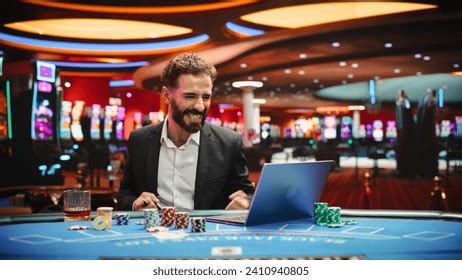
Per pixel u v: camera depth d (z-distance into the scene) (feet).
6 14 33.60
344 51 43.27
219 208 7.93
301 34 35.96
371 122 105.60
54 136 37.22
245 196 7.33
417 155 46.85
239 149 8.13
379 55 43.75
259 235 5.22
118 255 4.32
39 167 35.37
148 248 4.57
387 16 32.42
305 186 6.12
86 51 46.26
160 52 45.93
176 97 6.68
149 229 5.49
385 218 6.36
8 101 34.24
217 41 39.50
